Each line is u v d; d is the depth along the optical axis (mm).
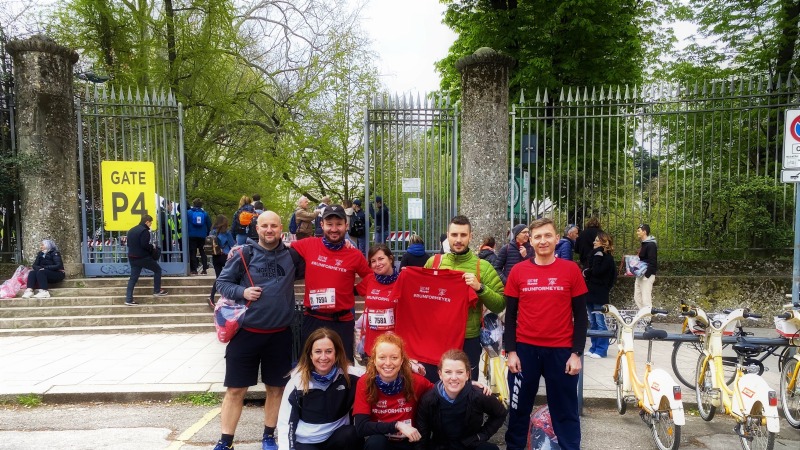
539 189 10688
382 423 3488
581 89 13539
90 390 5559
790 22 12258
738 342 4867
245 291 3930
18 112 9672
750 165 10109
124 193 10062
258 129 19812
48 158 9625
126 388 5629
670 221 9633
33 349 7523
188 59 16984
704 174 9523
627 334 4902
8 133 10086
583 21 12562
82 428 4789
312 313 4434
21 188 9727
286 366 4195
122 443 4418
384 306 4352
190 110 17406
